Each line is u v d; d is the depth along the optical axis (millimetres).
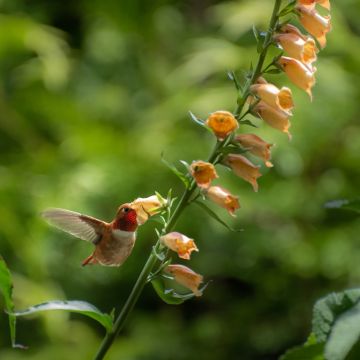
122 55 13836
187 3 14586
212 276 12922
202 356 11922
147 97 13180
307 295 12156
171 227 3736
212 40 12680
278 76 11438
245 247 11867
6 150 12758
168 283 12617
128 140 12125
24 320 11617
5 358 11344
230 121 3604
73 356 11297
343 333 3133
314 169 11945
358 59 12055
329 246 11711
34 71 12680
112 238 4117
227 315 12406
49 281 11680
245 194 11492
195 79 12359
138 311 12555
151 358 11586
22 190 11633
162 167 11664
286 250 11828
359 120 11891
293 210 11617
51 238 11766
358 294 3693
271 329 12148
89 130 12211
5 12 13781
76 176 11703
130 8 13945
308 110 11359
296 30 3729
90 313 3654
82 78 13547
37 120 12867
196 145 11711
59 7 14281
